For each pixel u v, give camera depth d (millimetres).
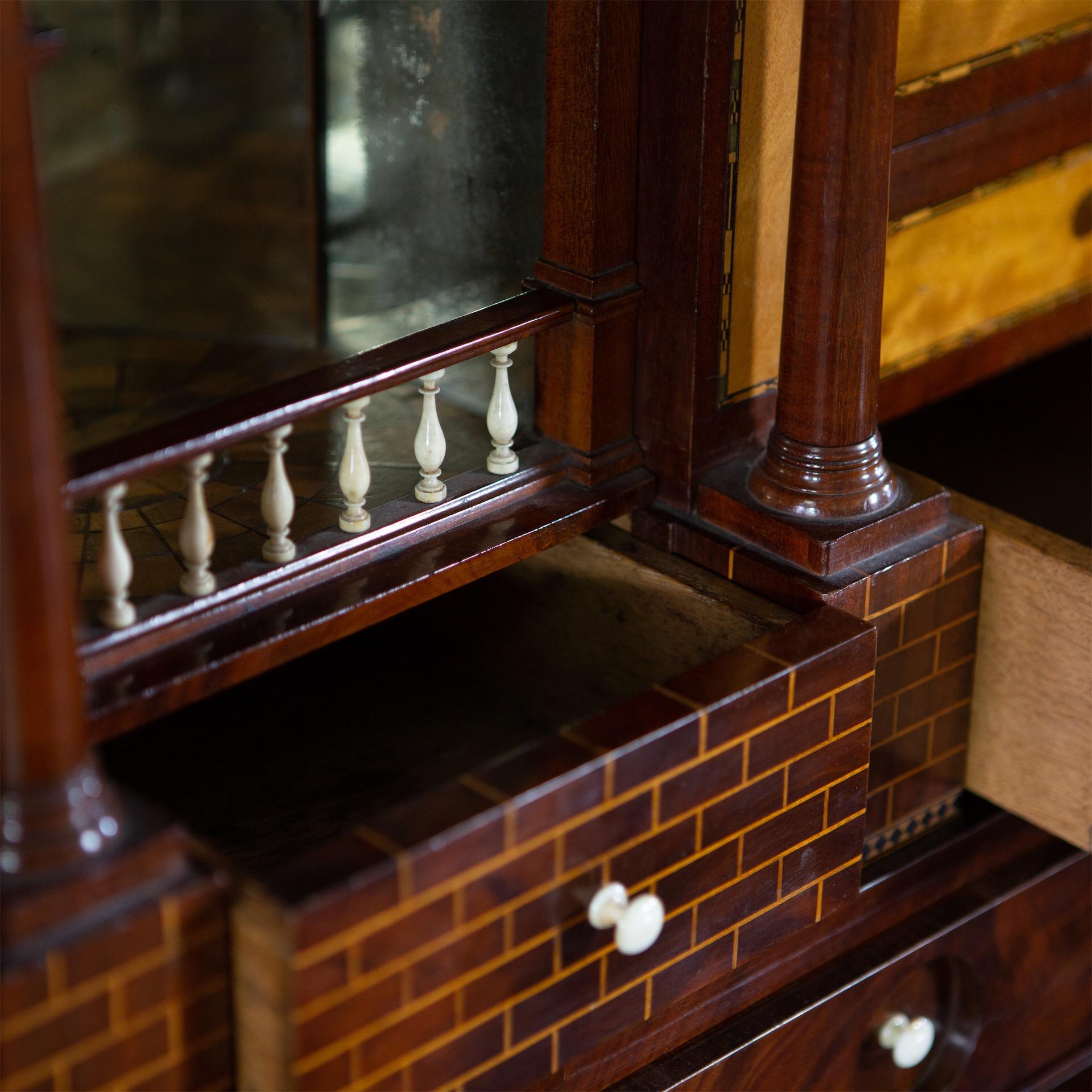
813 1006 3016
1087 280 3740
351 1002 2146
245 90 4293
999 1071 3518
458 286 3518
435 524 2795
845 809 2834
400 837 2170
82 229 4734
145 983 2078
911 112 3102
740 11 2643
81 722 2039
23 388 1824
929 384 3469
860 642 2672
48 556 1912
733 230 2822
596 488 2984
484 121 3240
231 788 3033
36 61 1744
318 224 3900
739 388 2998
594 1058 2748
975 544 3002
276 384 2508
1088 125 3510
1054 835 3451
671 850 2523
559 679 3252
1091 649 2904
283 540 2600
